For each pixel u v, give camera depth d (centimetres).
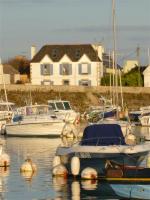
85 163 3838
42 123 6975
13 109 8825
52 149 5562
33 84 12494
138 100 12006
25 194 3369
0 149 4447
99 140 3928
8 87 11688
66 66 13138
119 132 3959
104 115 8338
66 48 13288
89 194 3359
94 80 13088
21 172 4088
